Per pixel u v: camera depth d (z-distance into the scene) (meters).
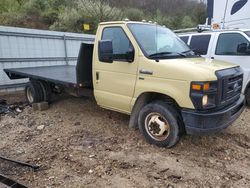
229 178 4.10
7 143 5.34
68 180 4.02
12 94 9.22
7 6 23.25
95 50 5.66
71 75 7.16
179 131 4.73
